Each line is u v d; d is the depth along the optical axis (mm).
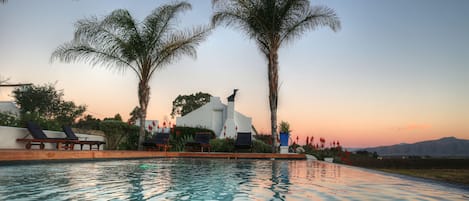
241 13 13367
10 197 2725
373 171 6164
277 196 3100
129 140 14781
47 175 4535
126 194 3047
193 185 3840
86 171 5406
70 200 2627
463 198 2994
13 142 9141
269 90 12734
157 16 12953
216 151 14367
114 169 6035
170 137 14867
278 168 7043
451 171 6199
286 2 13078
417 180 4516
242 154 11789
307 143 13680
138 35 12516
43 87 20938
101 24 12227
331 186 3881
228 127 22125
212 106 23984
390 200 2895
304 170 6449
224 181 4328
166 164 7941
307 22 13016
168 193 3176
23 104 20109
